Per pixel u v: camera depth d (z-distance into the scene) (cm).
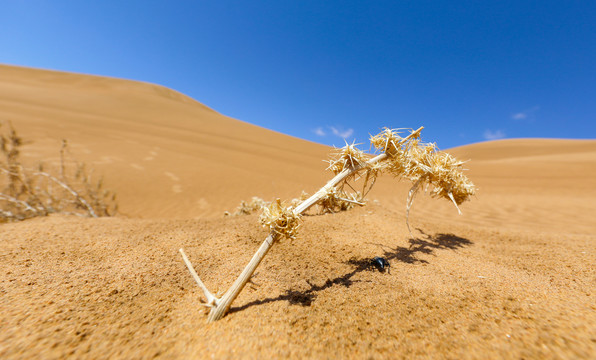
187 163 1194
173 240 237
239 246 223
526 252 244
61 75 4709
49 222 296
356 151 141
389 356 97
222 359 95
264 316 121
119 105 3172
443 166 202
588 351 86
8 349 97
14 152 451
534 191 1111
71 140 1235
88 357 97
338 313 127
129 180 841
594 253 230
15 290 141
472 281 167
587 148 3064
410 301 139
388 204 817
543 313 118
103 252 206
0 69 4316
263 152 1998
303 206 123
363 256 212
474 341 101
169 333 112
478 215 669
